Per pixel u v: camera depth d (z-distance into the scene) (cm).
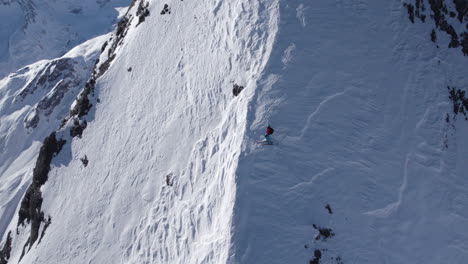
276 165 2403
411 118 2891
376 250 2269
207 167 2909
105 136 4341
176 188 3102
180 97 3666
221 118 3178
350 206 2372
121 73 4706
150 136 3734
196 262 2436
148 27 4772
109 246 3416
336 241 2234
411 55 3191
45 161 4925
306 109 2689
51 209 4444
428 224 2455
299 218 2264
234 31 3369
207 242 2455
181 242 2766
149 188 3378
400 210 2458
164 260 2855
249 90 2869
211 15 3784
